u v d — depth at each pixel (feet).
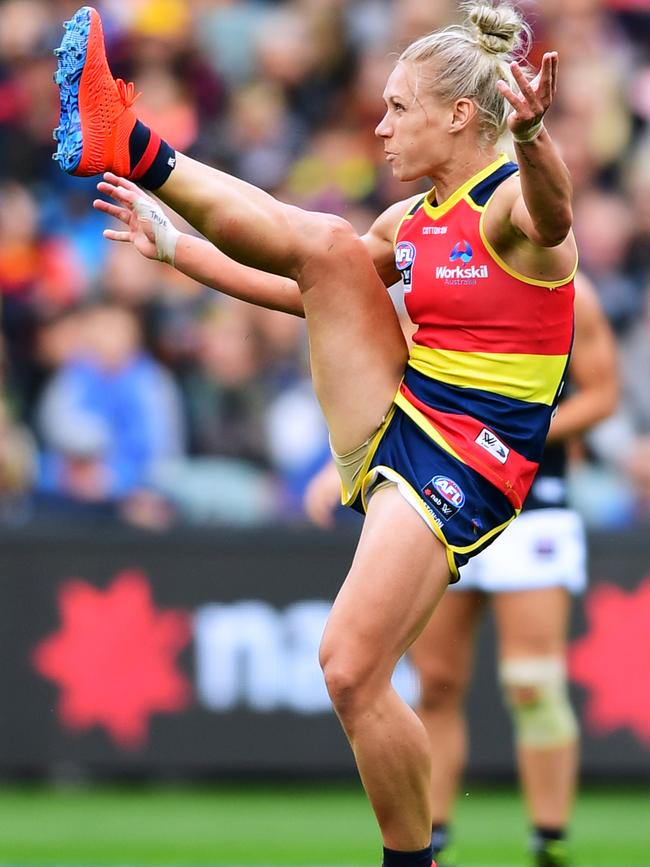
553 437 59.67
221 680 79.46
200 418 92.22
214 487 89.56
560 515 59.88
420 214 42.32
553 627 59.41
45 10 111.04
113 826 70.74
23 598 79.61
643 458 89.71
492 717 78.33
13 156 106.52
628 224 102.63
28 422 93.15
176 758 79.25
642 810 75.25
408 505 40.50
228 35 112.57
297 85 111.04
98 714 79.61
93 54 39.99
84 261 100.58
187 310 95.61
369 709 39.55
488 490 41.19
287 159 107.24
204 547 79.71
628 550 78.64
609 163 108.58
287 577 79.36
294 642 79.20
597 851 66.59
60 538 79.87
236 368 92.84
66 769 79.30
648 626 78.43
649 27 116.26
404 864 40.81
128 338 91.56
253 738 79.15
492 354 41.11
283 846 66.69
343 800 77.10
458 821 72.38
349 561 79.25
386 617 39.63
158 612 79.56
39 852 65.21
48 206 103.30
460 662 59.00
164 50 109.81
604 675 78.23
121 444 89.81
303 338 94.38
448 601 58.85
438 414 41.32
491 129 41.45
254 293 44.91
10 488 87.92
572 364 60.08
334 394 42.37
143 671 79.51
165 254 44.73
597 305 60.18
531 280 40.50
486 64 41.27
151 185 41.24
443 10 110.42
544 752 59.21
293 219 41.75
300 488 90.84
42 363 94.48
